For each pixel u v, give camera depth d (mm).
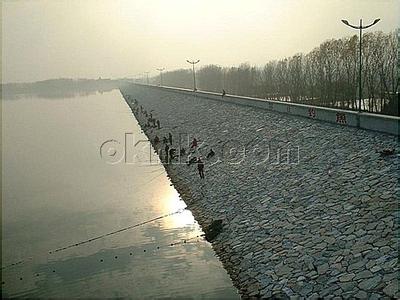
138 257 16578
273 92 75062
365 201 14570
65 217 22422
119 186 27594
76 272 15820
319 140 22469
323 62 55938
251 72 91188
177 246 17141
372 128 20812
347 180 16656
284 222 15859
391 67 45375
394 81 44281
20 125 65250
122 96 129375
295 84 62531
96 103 106312
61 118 72438
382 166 16406
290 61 69188
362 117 21531
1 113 86750
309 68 62000
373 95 42500
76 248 18141
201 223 19312
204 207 21000
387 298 9906
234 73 92125
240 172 23312
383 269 10922
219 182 23203
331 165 18734
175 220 20219
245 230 16672
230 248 15859
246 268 14039
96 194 26203
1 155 41406
